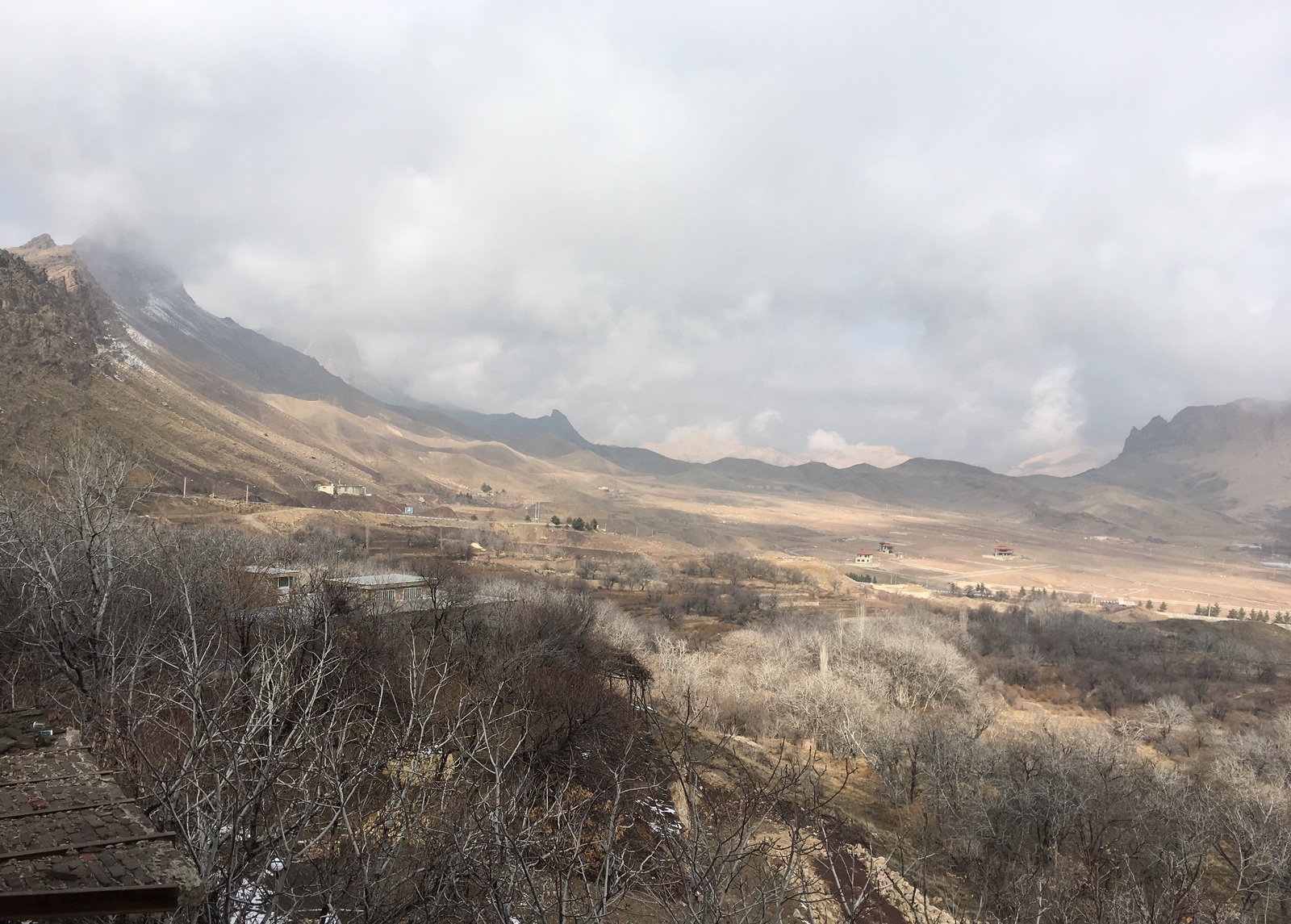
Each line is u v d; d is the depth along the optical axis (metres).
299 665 12.43
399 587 40.53
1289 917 28.09
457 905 8.29
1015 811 32.69
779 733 50.47
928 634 86.25
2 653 17.20
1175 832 31.00
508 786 10.69
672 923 8.71
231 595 21.02
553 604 50.97
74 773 7.67
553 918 9.01
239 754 7.81
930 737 41.06
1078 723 71.06
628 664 44.34
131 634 16.89
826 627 90.62
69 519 18.47
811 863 19.91
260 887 7.78
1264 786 43.72
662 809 10.84
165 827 8.23
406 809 8.98
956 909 24.06
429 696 15.23
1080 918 17.89
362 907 7.88
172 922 6.76
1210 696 91.44
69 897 5.43
